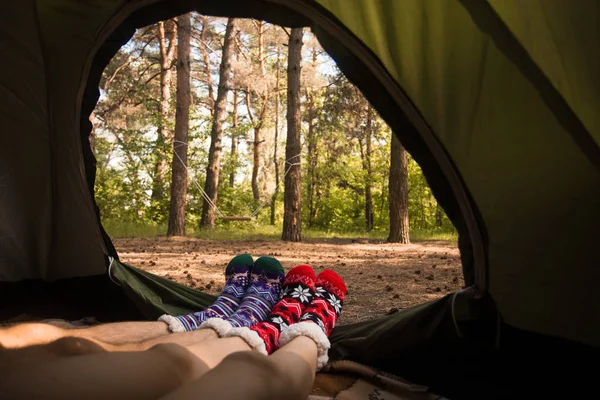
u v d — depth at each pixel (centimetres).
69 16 232
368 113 2175
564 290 184
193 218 2189
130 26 239
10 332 126
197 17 2470
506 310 191
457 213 201
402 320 226
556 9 178
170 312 282
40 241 283
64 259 288
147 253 942
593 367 186
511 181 185
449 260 893
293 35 1331
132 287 282
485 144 186
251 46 2795
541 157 182
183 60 1432
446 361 217
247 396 102
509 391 205
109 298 295
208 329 192
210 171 1728
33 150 265
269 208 2770
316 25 199
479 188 187
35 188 273
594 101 176
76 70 245
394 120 200
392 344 226
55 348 120
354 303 456
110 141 2433
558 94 178
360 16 192
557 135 180
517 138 184
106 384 97
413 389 213
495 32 182
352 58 199
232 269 253
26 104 255
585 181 179
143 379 104
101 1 227
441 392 218
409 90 190
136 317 297
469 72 186
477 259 194
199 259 852
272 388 114
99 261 289
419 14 188
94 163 272
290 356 150
